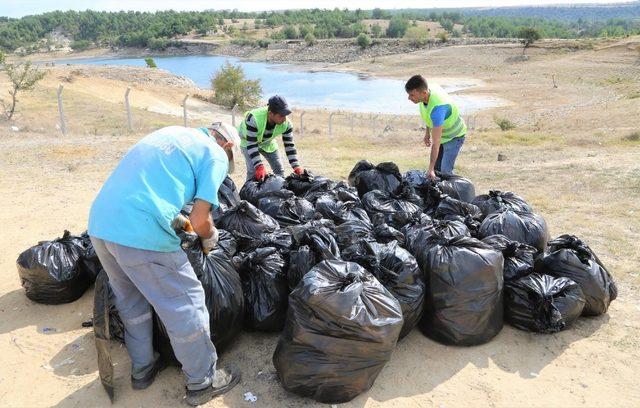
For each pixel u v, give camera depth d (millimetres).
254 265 3684
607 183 8625
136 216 2688
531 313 3682
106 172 9094
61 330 3863
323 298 2875
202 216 2807
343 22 181500
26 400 3141
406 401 3105
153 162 2764
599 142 15836
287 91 63875
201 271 3223
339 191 5180
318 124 31250
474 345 3588
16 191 7688
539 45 90500
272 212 4922
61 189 7805
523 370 3396
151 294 2848
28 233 5871
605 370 3389
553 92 53656
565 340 3707
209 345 3037
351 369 2951
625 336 3756
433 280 3537
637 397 3146
